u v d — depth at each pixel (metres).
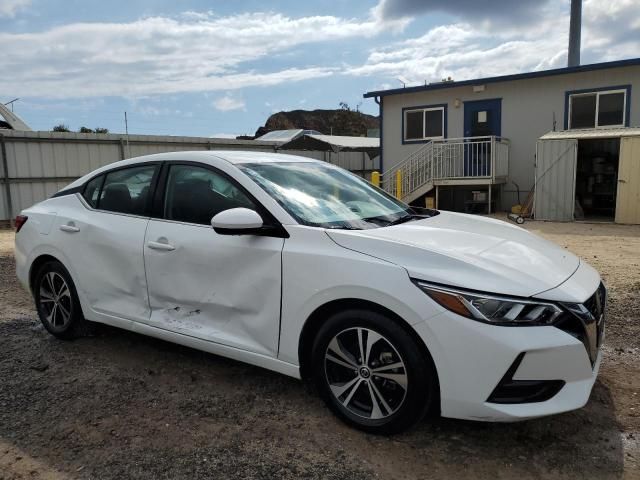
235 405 3.37
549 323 2.62
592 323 2.76
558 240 10.26
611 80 14.60
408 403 2.79
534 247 3.30
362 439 2.94
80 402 3.43
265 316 3.23
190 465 2.73
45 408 3.36
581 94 15.09
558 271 2.98
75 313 4.39
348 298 2.91
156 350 4.32
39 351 4.35
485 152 16.11
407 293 2.72
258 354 3.28
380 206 3.88
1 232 13.21
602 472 2.63
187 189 3.76
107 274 4.04
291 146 22.78
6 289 6.60
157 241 3.72
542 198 14.17
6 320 5.24
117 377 3.80
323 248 3.04
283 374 3.51
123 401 3.44
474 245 3.07
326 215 3.42
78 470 2.71
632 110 14.41
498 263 2.85
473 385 2.62
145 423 3.16
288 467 2.71
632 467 2.67
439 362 2.67
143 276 3.81
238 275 3.33
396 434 2.91
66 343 4.52
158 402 3.42
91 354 4.25
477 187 16.66
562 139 13.76
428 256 2.82
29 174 14.72
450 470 2.67
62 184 15.34
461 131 17.00
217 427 3.10
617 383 3.59
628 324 4.73
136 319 3.88
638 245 9.51
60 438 3.00
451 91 17.03
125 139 16.36
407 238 3.04
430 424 3.10
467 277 2.70
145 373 3.87
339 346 3.03
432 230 3.30
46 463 2.77
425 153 16.89
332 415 3.21
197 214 3.65
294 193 3.54
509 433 3.00
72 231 4.27
